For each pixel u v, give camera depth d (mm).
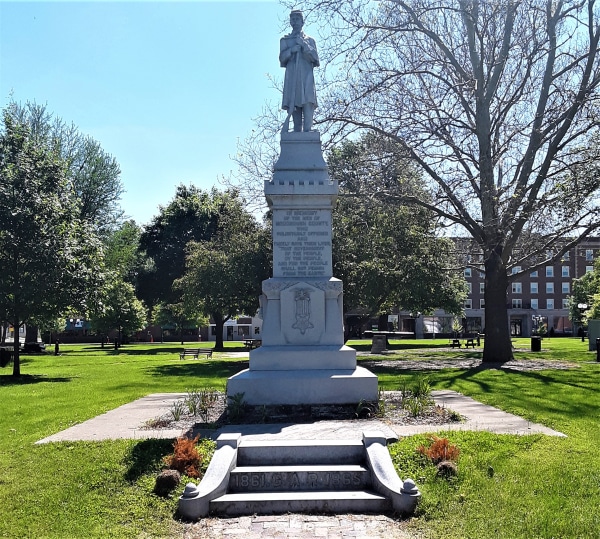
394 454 8680
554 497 7426
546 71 24906
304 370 12234
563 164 24406
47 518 7266
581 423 11266
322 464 8625
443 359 30578
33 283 23797
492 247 24875
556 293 92312
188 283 35812
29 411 13961
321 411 11555
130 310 53969
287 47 14109
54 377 23734
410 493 7324
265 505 7484
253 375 11922
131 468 8430
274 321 12766
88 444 9531
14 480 8383
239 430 9984
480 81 24203
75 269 25156
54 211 25031
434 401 13320
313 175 13406
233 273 30969
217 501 7461
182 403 13539
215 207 61344
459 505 7305
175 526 7066
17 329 24406
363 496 7574
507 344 26797
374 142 24797
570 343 48562
